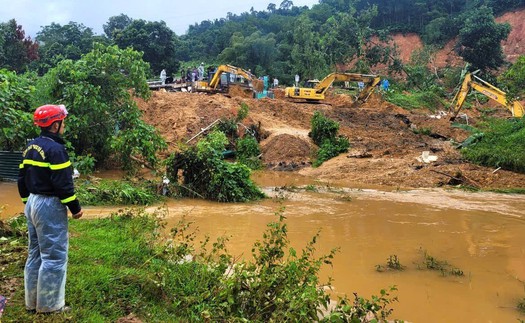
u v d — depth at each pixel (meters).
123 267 5.55
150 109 24.47
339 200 12.40
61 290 4.17
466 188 15.05
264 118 26.66
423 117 31.31
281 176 18.27
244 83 32.81
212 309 4.28
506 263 6.94
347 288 5.78
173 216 9.80
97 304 4.43
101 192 10.71
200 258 6.11
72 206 4.06
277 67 64.12
